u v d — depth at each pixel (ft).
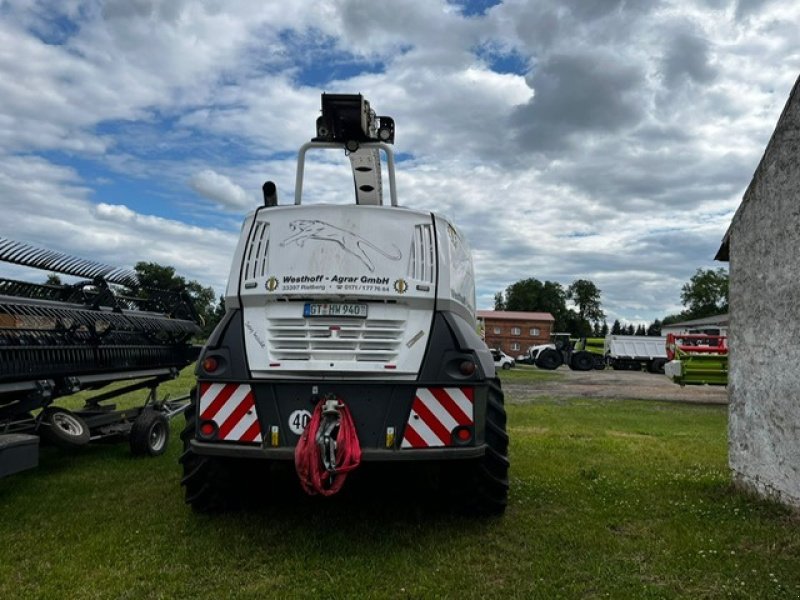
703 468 21.59
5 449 14.85
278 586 11.09
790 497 15.19
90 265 22.53
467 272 16.88
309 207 14.25
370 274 13.48
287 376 13.10
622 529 14.55
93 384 22.11
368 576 11.50
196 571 11.70
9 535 13.69
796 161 15.03
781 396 15.57
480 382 13.02
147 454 22.79
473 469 14.35
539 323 247.09
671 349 63.00
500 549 13.01
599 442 27.32
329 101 16.71
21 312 17.57
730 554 12.78
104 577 11.39
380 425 12.89
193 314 28.30
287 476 18.70
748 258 17.17
